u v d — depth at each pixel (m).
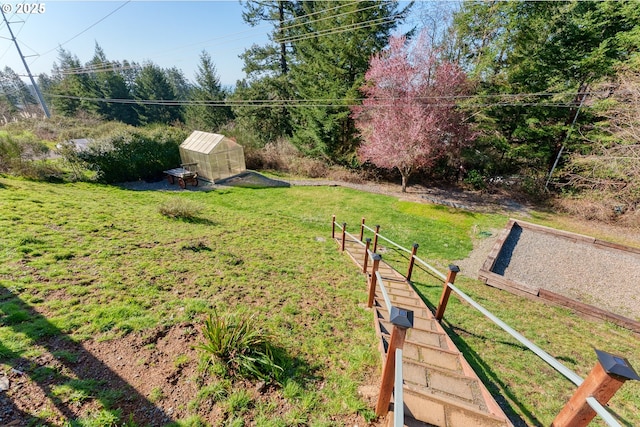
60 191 8.13
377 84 12.28
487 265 6.62
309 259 6.01
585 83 11.70
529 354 3.70
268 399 2.35
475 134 12.20
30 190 7.47
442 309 3.88
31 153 10.77
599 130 10.93
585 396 1.44
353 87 14.86
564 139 12.39
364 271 5.48
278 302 3.99
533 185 12.91
